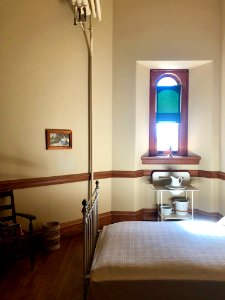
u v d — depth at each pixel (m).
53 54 3.50
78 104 3.75
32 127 3.36
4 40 3.11
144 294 1.83
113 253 2.03
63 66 3.60
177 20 3.98
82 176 3.80
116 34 4.03
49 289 2.40
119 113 4.07
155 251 2.05
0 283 2.49
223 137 3.93
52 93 3.51
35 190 3.40
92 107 3.86
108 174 4.07
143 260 1.91
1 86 3.11
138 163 4.15
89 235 2.21
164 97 4.37
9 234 2.71
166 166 4.24
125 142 4.07
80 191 3.82
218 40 3.98
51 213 3.54
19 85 3.23
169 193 4.31
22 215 2.87
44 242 3.19
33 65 3.34
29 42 3.30
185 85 4.36
